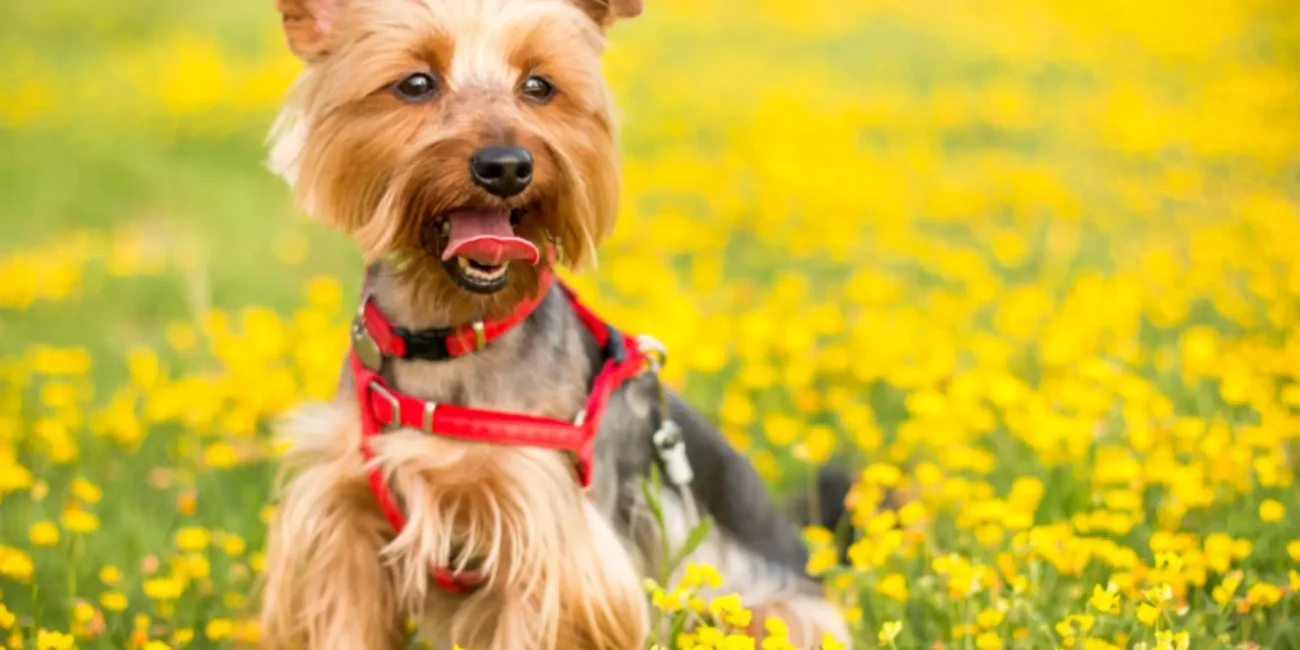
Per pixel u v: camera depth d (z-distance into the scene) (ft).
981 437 18.28
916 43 50.88
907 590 14.07
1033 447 17.11
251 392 18.97
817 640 13.43
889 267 26.78
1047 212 30.27
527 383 12.04
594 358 12.94
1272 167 33.58
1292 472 16.30
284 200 33.06
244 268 27.43
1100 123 38.96
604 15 12.86
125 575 14.85
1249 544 14.14
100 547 15.37
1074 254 26.99
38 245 30.07
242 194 33.27
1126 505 14.20
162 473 17.69
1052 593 13.64
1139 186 31.65
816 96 42.52
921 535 14.17
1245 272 24.66
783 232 28.96
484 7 11.85
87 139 37.11
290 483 12.60
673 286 23.88
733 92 43.27
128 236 30.68
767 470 17.78
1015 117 39.63
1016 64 47.26
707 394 20.20
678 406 14.01
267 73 42.37
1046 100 42.29
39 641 12.12
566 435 11.94
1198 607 13.26
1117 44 49.80
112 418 18.45
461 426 11.68
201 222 31.48
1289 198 31.24
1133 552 13.55
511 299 11.78
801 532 15.89
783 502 17.01
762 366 20.33
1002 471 17.06
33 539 14.28
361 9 11.75
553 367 12.25
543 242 11.92
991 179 32.60
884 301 24.21
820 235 28.68
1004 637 12.68
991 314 23.52
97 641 13.32
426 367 11.95
